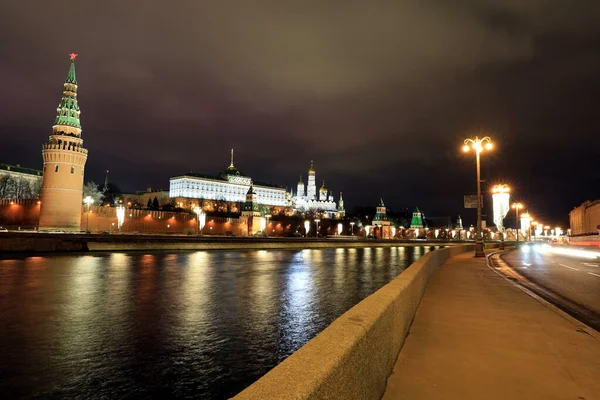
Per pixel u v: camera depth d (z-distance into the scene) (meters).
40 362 10.03
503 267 28.80
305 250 74.94
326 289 23.27
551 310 12.19
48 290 21.03
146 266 34.53
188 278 27.00
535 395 5.89
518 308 12.51
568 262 36.41
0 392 8.26
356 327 4.53
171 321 14.45
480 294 15.35
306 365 3.29
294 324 14.16
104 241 51.34
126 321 14.36
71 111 98.50
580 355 7.78
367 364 4.57
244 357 10.45
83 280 24.94
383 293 7.22
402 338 8.27
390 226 182.12
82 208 102.62
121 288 22.05
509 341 8.70
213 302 18.39
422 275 14.55
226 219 136.62
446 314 11.51
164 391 8.38
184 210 174.50
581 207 128.38
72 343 11.60
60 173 93.81
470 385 6.21
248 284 24.78
